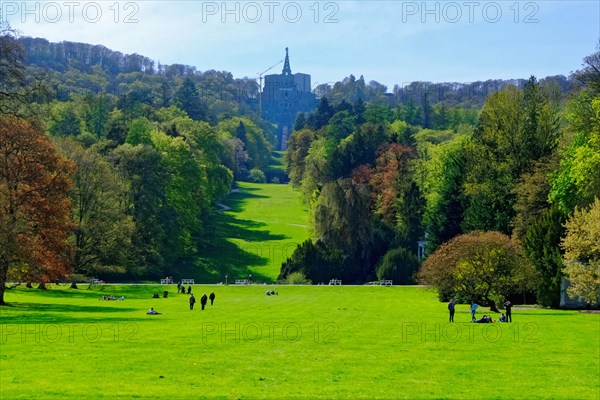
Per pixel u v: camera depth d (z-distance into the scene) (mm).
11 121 69250
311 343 39562
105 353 33844
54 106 181125
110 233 100125
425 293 96375
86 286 99625
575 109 91062
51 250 69000
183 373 28859
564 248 65875
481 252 68625
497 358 35312
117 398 24000
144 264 115250
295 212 196875
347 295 94062
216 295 93500
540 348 39281
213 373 29078
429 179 142875
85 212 100625
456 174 109688
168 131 171375
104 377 27562
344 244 120125
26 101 68188
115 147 136375
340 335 44344
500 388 27500
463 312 66875
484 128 106562
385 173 154000
